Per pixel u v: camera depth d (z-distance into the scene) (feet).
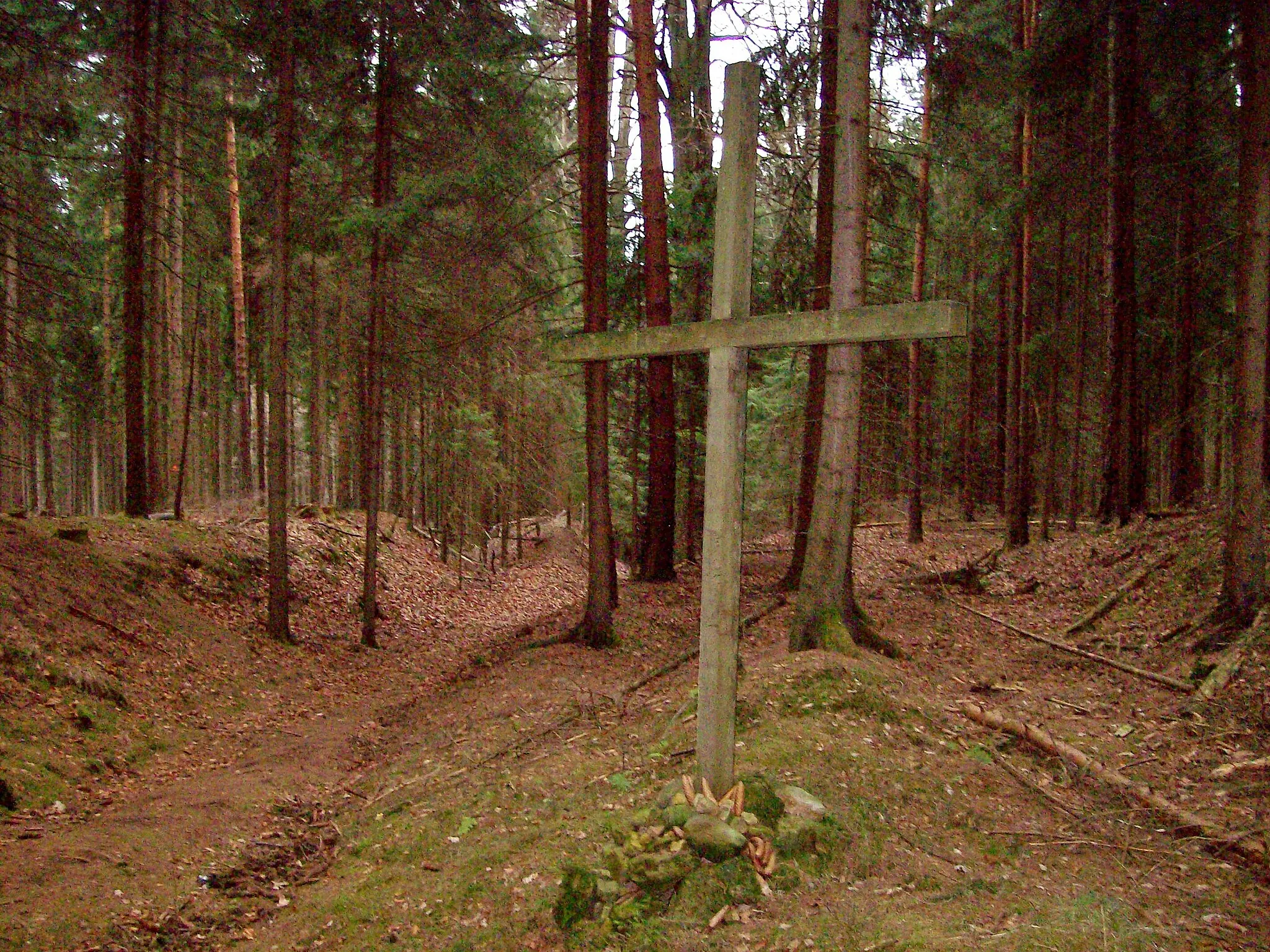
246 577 49.06
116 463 87.61
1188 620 31.35
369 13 41.73
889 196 43.60
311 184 61.36
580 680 31.89
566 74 62.75
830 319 13.93
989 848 16.29
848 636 26.58
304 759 27.53
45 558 36.88
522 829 18.61
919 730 21.26
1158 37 39.58
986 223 62.59
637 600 46.01
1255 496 28.50
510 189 42.88
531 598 69.77
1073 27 42.04
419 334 55.47
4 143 41.14
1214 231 50.44
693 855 14.71
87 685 29.17
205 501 72.59
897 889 14.15
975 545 64.64
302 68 47.11
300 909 17.61
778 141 37.37
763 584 49.57
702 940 13.05
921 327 13.08
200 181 53.21
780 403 68.18
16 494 77.46
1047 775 19.99
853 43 26.99
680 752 20.24
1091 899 13.58
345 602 53.26
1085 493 80.43
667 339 15.97
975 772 19.47
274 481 43.60
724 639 15.52
